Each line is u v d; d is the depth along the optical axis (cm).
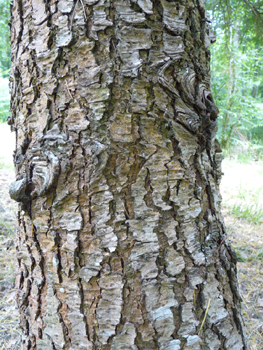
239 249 232
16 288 101
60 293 87
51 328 89
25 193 86
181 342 86
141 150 82
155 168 83
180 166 86
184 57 86
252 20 299
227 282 100
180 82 85
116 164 81
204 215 95
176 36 83
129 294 83
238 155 594
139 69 79
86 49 77
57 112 81
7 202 276
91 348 84
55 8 78
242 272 204
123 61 78
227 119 633
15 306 158
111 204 81
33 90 85
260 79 710
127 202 82
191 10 89
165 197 85
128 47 78
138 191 82
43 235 87
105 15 76
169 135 85
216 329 92
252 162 543
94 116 78
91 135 79
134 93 79
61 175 81
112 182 81
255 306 168
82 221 82
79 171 81
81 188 81
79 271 84
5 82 728
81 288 84
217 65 613
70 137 80
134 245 83
